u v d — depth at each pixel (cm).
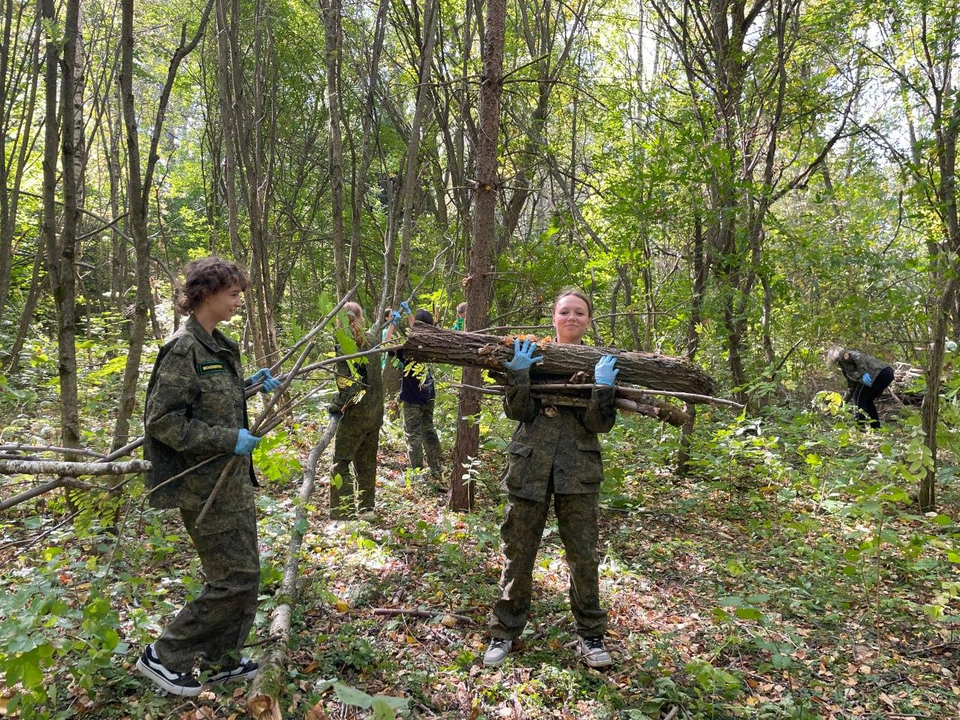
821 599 387
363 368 474
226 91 770
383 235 1107
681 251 775
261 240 884
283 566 375
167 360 258
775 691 303
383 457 679
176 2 1172
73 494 262
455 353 330
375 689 286
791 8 739
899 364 836
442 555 416
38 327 914
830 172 977
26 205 979
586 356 326
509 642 321
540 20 981
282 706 266
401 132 1104
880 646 344
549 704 287
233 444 259
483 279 518
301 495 381
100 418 641
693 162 665
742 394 751
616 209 679
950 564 431
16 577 311
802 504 544
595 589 321
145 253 427
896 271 650
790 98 792
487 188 514
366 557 410
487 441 535
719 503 567
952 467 561
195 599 266
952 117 558
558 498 323
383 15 701
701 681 277
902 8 668
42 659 234
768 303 780
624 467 593
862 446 610
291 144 1234
